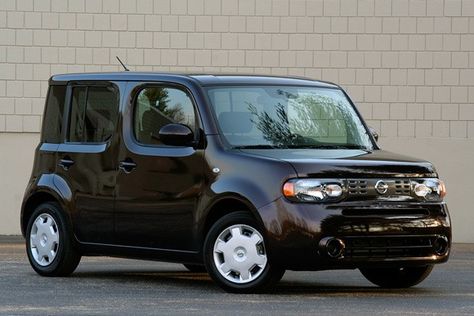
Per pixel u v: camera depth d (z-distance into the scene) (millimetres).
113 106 15008
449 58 23688
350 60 23719
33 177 15914
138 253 14539
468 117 23719
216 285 14445
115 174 14750
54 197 15477
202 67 23781
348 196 13172
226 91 14250
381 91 23719
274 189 13148
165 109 14445
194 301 12719
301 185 13078
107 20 23812
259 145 13875
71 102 15594
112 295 13320
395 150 23766
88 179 15078
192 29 23781
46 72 23922
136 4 23797
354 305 12430
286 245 13031
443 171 23797
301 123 14336
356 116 14875
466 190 23781
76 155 15273
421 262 13555
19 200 24031
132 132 14680
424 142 23766
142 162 14438
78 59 23859
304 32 23719
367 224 13164
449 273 16594
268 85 14547
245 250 13352
